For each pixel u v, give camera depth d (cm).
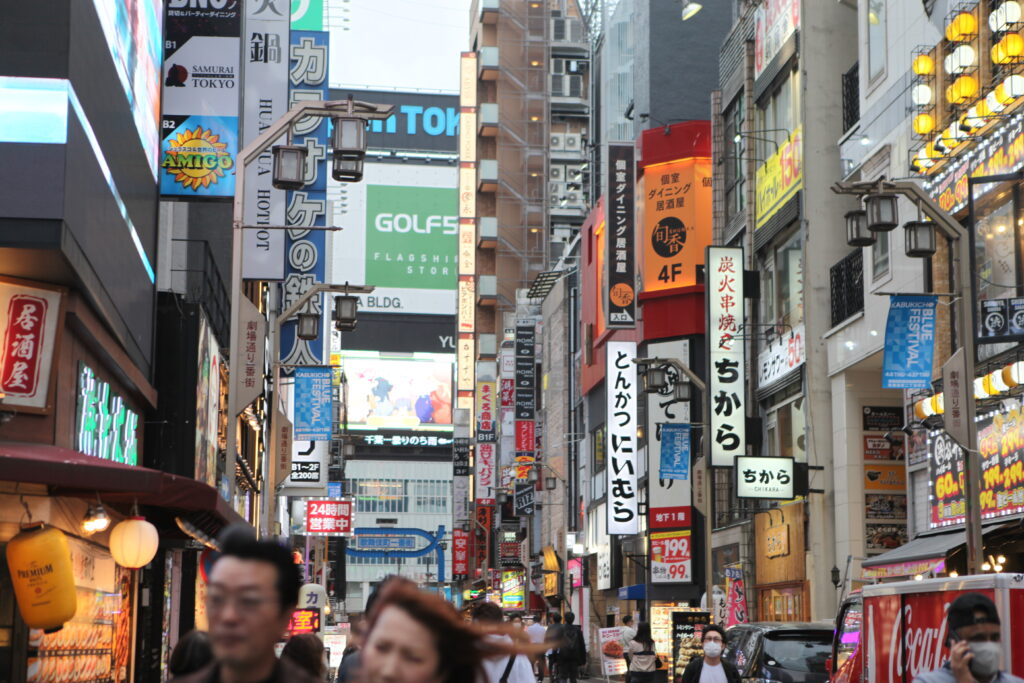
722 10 6322
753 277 4088
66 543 1530
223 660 365
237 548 370
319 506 4166
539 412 8894
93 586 2059
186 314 2739
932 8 2917
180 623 3109
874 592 1232
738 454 4022
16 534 1552
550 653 3130
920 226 1864
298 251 3731
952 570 2172
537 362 8856
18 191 1639
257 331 2142
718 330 4059
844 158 3572
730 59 4744
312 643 995
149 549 1642
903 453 3519
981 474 2547
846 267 3581
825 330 3716
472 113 11881
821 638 1920
